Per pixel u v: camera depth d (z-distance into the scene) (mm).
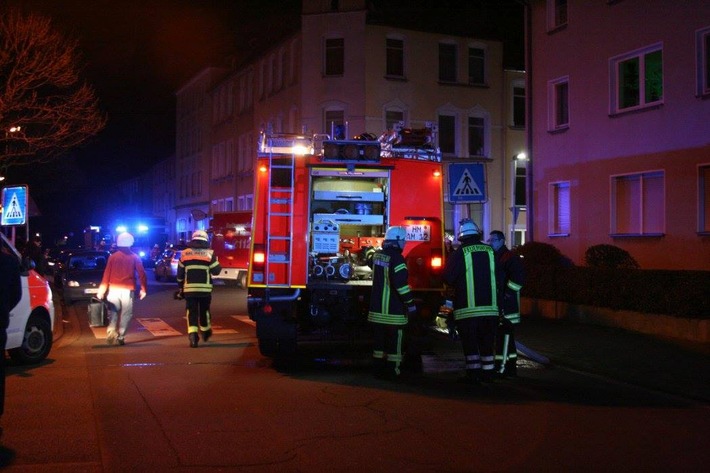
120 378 9320
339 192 10695
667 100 18062
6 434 6492
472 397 8258
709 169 17141
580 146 20812
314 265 10352
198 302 12586
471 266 8938
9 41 23141
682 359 10883
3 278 6363
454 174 13023
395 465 5684
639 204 19062
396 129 10984
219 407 7602
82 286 20781
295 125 36094
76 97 25109
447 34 34875
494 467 5664
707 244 17094
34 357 10500
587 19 20547
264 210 10234
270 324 10125
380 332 9367
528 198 22766
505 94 36000
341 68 33844
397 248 9250
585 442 6398
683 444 6375
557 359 11016
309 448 6113
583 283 15172
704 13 17094
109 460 5754
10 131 24578
